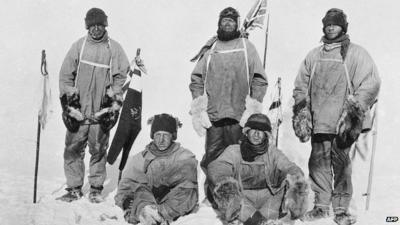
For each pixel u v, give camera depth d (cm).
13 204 729
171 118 710
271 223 666
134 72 757
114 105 741
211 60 737
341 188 715
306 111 720
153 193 704
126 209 694
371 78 702
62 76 740
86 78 736
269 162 678
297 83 728
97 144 743
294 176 668
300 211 669
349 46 707
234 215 662
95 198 745
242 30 756
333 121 705
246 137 679
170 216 690
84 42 739
